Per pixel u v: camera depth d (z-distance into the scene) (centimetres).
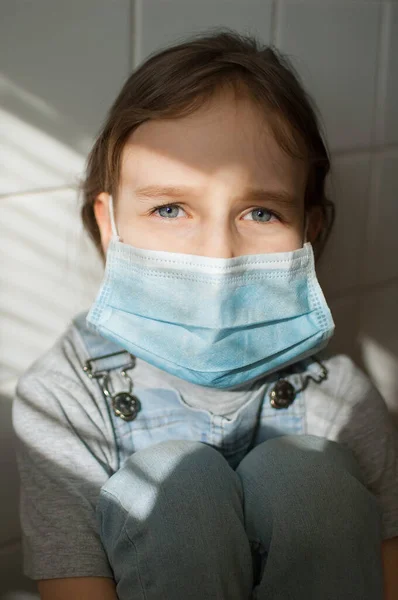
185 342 88
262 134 86
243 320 87
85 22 91
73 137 94
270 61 94
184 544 74
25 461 88
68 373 92
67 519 82
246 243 88
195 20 102
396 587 91
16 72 87
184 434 95
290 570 77
